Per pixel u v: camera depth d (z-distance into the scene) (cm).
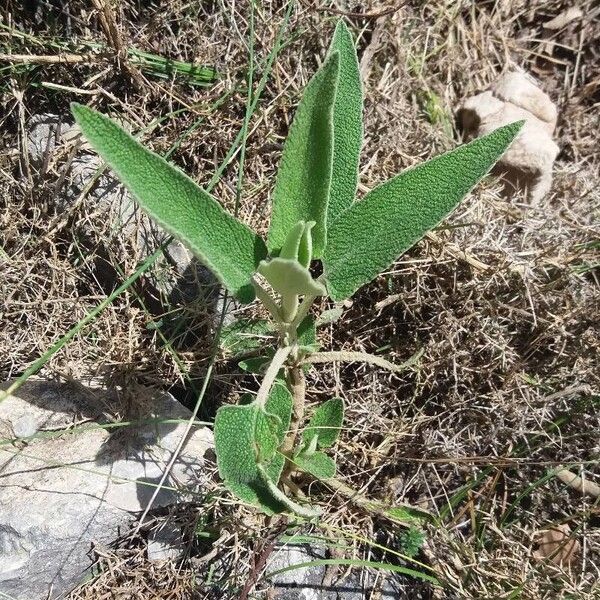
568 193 42
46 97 38
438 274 37
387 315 38
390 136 40
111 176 37
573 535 33
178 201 22
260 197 38
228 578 32
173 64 38
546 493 35
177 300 37
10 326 36
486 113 43
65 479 32
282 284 23
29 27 38
